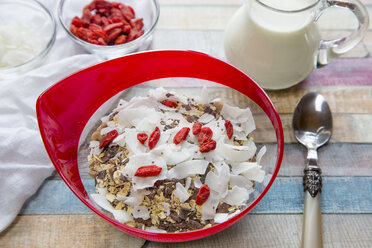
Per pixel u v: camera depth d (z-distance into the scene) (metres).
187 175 0.46
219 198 0.46
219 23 0.60
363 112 0.55
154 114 0.49
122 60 0.48
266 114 0.49
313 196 0.48
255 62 0.53
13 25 0.59
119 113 0.49
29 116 0.53
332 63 0.58
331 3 0.50
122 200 0.46
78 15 0.60
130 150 0.47
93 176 0.48
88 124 0.49
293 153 0.52
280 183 0.50
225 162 0.48
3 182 0.48
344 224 0.48
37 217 0.48
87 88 0.48
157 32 0.59
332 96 0.56
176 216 0.45
